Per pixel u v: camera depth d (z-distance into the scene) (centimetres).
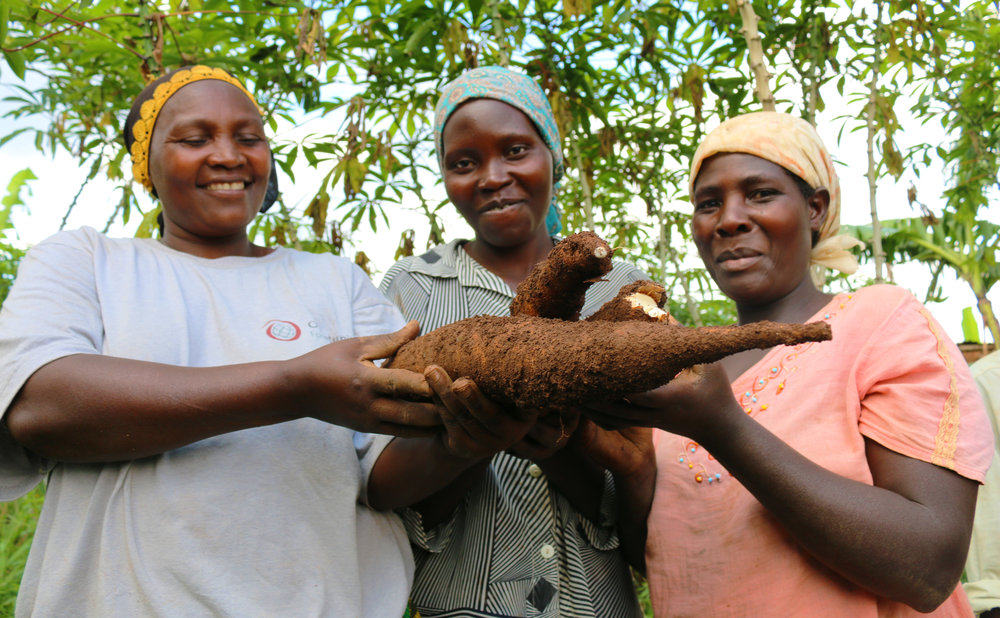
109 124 374
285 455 147
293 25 337
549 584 176
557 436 138
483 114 199
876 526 137
